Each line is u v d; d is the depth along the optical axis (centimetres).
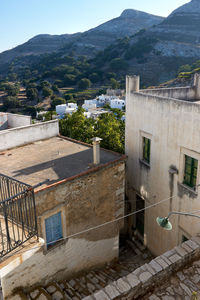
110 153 1297
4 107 12619
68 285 1048
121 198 1258
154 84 15150
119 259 1411
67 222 1034
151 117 1265
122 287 737
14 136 1394
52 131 1580
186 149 1074
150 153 1318
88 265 1188
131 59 18212
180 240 1191
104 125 2022
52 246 998
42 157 1257
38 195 902
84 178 1048
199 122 981
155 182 1308
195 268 870
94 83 16475
